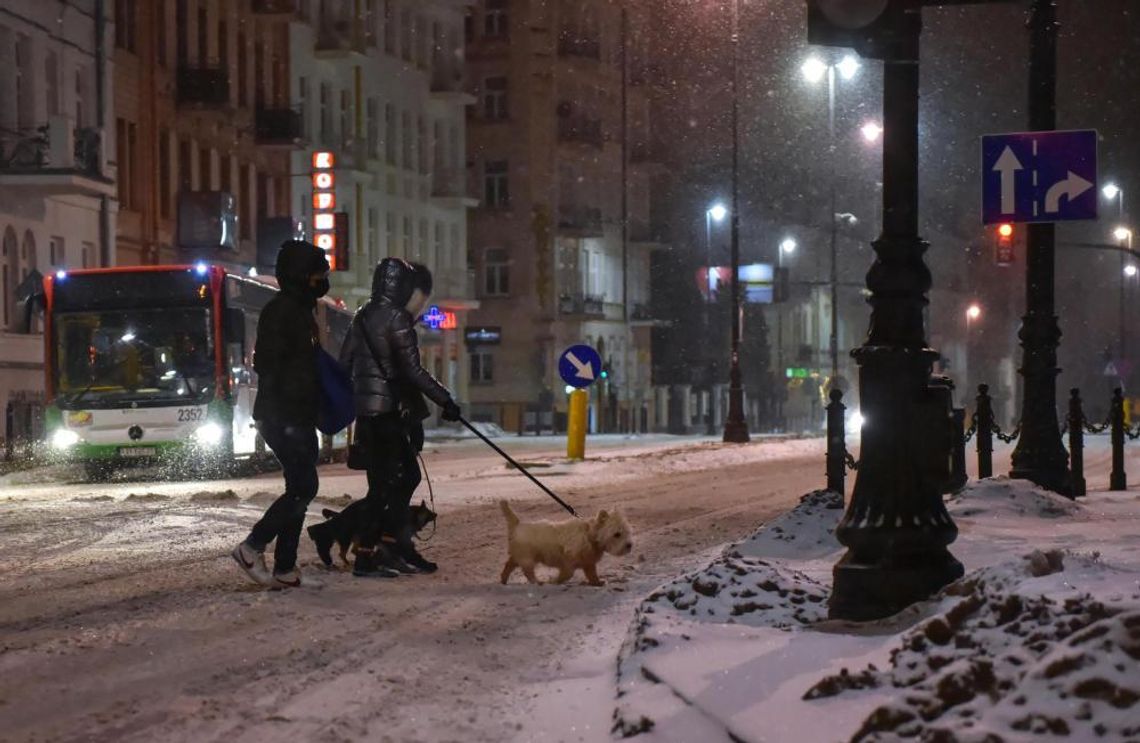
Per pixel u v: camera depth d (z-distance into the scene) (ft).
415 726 21.89
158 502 71.41
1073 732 15.80
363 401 39.96
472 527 55.36
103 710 22.74
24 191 148.77
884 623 26.04
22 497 79.10
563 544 37.73
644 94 332.60
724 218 354.74
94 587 37.76
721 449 129.90
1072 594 19.27
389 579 39.24
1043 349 63.41
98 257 163.12
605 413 304.91
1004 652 17.92
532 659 27.50
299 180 220.43
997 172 53.67
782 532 42.50
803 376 380.37
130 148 173.47
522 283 297.33
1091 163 53.21
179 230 181.68
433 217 267.18
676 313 352.08
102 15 163.53
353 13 233.35
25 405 146.30
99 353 101.81
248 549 36.78
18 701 23.35
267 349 36.70
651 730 20.58
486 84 300.20
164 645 28.45
